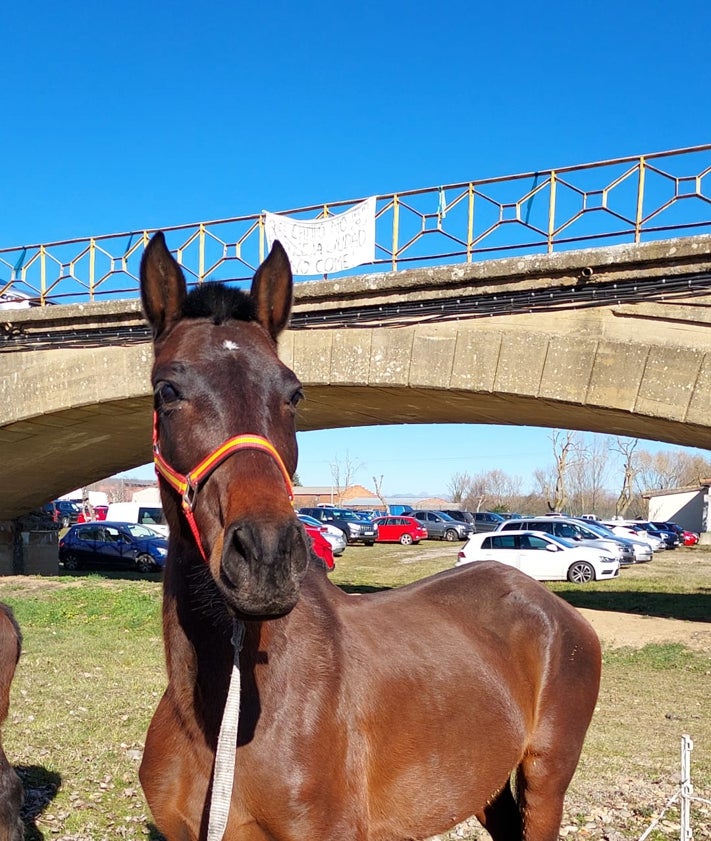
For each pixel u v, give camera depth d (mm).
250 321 2264
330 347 11359
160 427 2125
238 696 2021
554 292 9758
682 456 84438
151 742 2355
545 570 20578
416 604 3100
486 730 2760
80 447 16672
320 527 31031
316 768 2158
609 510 80062
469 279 10211
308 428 17250
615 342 9344
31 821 4855
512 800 3359
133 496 66438
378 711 2406
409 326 10820
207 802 2162
